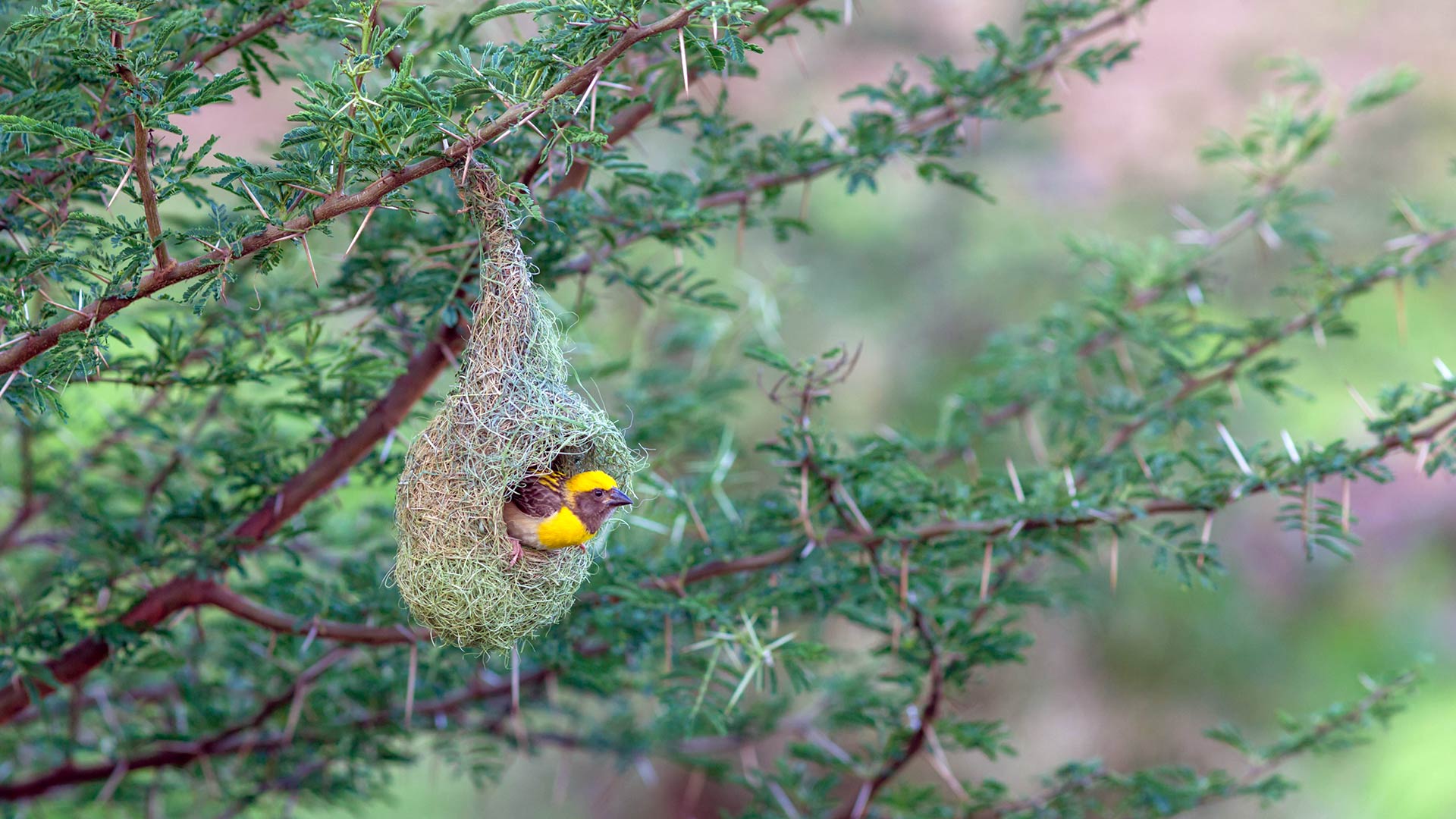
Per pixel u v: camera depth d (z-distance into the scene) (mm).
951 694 10547
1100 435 11758
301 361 8125
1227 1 21984
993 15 21109
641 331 13508
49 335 5773
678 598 8352
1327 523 7820
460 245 7113
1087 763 10242
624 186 8445
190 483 10484
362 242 8047
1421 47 21266
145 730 10500
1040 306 21609
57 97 6293
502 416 6930
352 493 15930
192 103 5352
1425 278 10680
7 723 9281
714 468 10633
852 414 21344
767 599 8453
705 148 9273
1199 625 22016
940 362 21609
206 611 12141
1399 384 8008
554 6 5121
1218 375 11117
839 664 12828
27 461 10047
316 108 5172
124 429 9977
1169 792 10109
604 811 23938
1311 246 11164
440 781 23547
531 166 6852
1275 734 21938
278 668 9977
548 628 8422
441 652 9336
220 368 7527
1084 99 22062
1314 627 22750
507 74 5453
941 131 9031
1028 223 21578
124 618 8359
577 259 9008
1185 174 21578
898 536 8172
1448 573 22984
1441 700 22016
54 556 11117
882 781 10250
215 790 10523
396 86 5160
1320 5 21859
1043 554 9945
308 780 10422
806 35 21203
